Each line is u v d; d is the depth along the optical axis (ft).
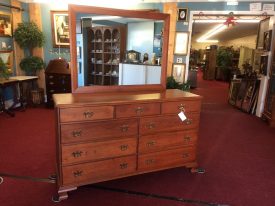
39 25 17.56
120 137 7.22
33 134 11.69
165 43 8.74
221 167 9.16
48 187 7.44
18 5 16.74
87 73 8.06
